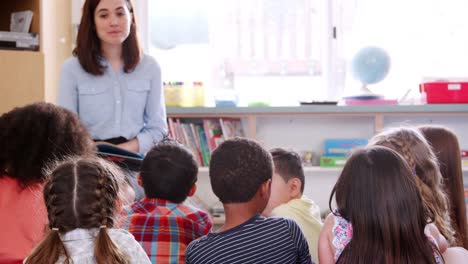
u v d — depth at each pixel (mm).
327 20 3688
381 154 1569
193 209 1915
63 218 1391
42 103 1851
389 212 1505
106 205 1438
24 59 3047
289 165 2109
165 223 1819
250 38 3707
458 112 3371
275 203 2092
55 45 3279
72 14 3547
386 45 3678
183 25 3764
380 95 3443
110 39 2428
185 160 1936
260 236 1559
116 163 2279
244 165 1594
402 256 1486
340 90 3715
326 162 3459
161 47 3777
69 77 2484
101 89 2492
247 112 3391
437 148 2068
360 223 1521
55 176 1430
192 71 3773
